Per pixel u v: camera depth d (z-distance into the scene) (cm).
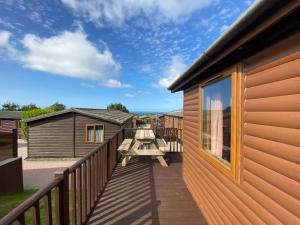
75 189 285
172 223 327
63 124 1408
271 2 132
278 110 174
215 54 252
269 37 182
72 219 283
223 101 298
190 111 481
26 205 161
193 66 320
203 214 357
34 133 1398
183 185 494
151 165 675
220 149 305
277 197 173
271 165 181
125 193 442
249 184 217
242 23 165
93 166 380
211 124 347
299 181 150
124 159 663
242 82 235
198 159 406
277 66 177
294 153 155
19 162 742
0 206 590
